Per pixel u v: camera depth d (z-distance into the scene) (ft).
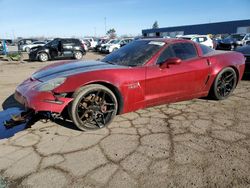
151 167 7.87
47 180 7.16
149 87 11.60
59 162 8.07
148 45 12.92
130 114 12.49
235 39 57.72
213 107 13.82
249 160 8.33
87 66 11.62
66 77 9.88
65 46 49.70
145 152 8.77
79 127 10.08
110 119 10.80
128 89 10.91
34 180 7.15
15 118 9.79
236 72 15.46
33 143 9.31
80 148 8.99
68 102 9.56
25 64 40.73
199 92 13.87
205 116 12.37
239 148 9.14
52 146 9.10
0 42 59.98
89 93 9.98
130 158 8.37
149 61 11.76
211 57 14.07
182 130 10.67
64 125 10.93
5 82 21.43
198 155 8.61
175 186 6.97
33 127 10.68
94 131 10.42
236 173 7.59
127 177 7.34
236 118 12.16
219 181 7.21
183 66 12.64
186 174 7.52
